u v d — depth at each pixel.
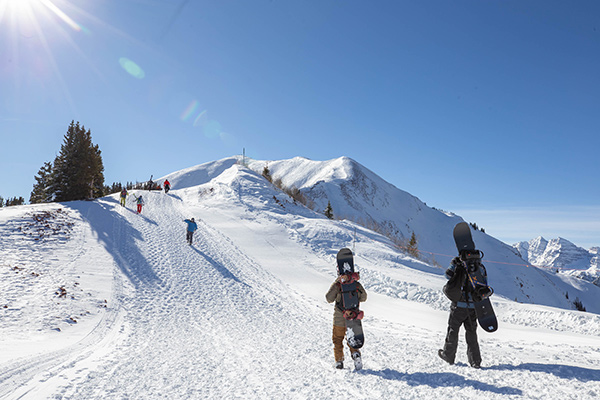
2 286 10.59
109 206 29.34
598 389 3.07
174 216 29.34
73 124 40.69
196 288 13.90
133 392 3.85
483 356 5.02
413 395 3.30
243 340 7.36
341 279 4.74
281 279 17.52
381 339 7.57
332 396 3.49
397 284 17.28
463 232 4.50
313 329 9.16
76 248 16.73
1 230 17.39
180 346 6.73
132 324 8.89
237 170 50.59
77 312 9.34
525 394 3.04
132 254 17.28
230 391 3.89
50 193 39.34
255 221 30.73
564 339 8.31
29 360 4.98
